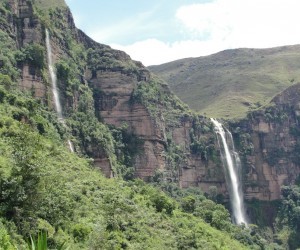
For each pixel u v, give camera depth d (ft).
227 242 298.97
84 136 347.36
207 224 326.44
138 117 418.92
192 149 489.26
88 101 387.96
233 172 508.12
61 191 183.11
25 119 262.47
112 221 205.98
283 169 529.45
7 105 260.83
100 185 252.21
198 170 487.20
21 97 289.12
